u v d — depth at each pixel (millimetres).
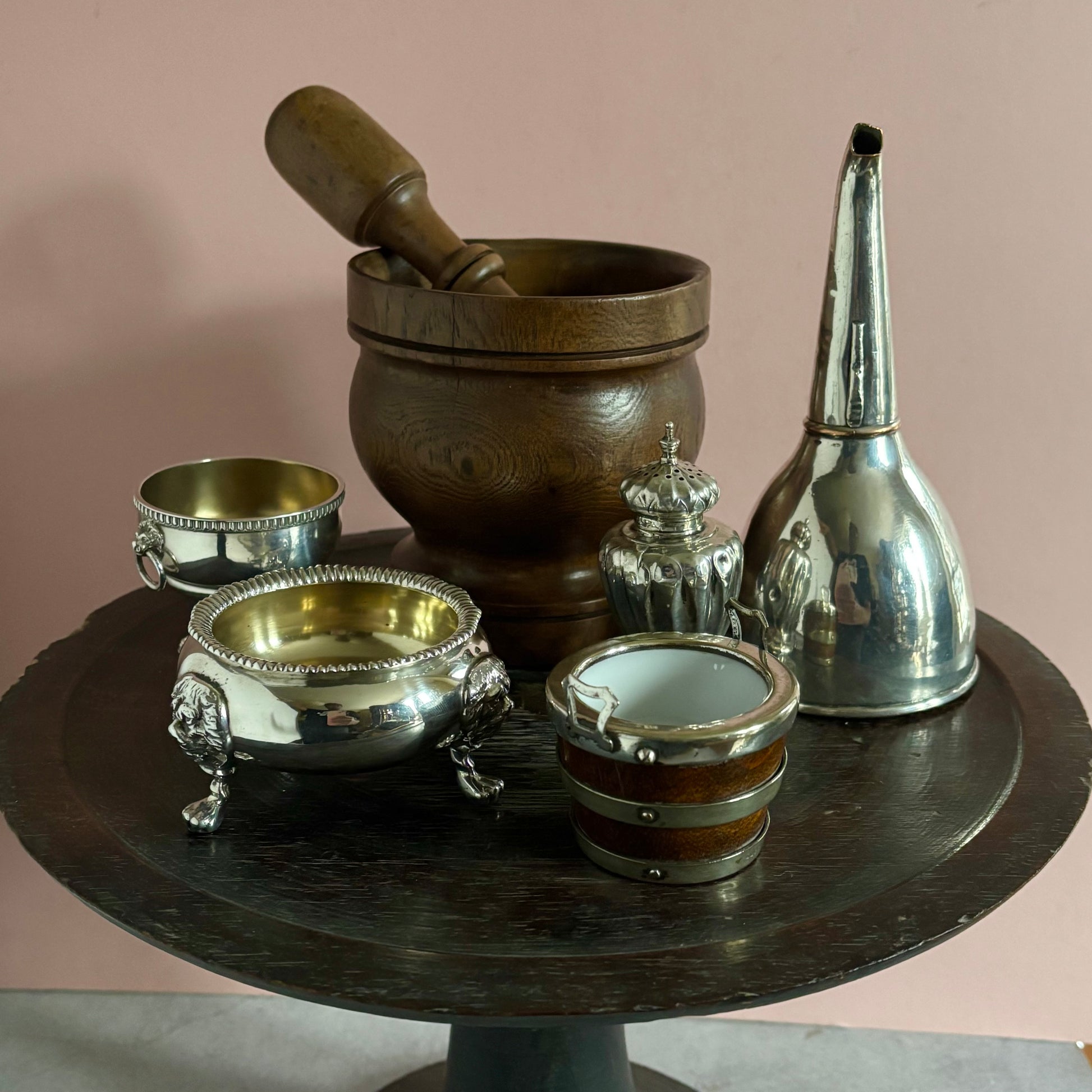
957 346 1029
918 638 710
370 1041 1271
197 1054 1239
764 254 1016
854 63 961
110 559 1093
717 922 561
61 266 1002
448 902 575
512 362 670
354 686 590
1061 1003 1252
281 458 1045
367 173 730
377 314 701
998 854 608
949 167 982
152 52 957
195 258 1011
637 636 633
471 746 644
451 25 960
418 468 718
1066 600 1104
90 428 1049
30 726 724
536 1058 898
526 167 998
